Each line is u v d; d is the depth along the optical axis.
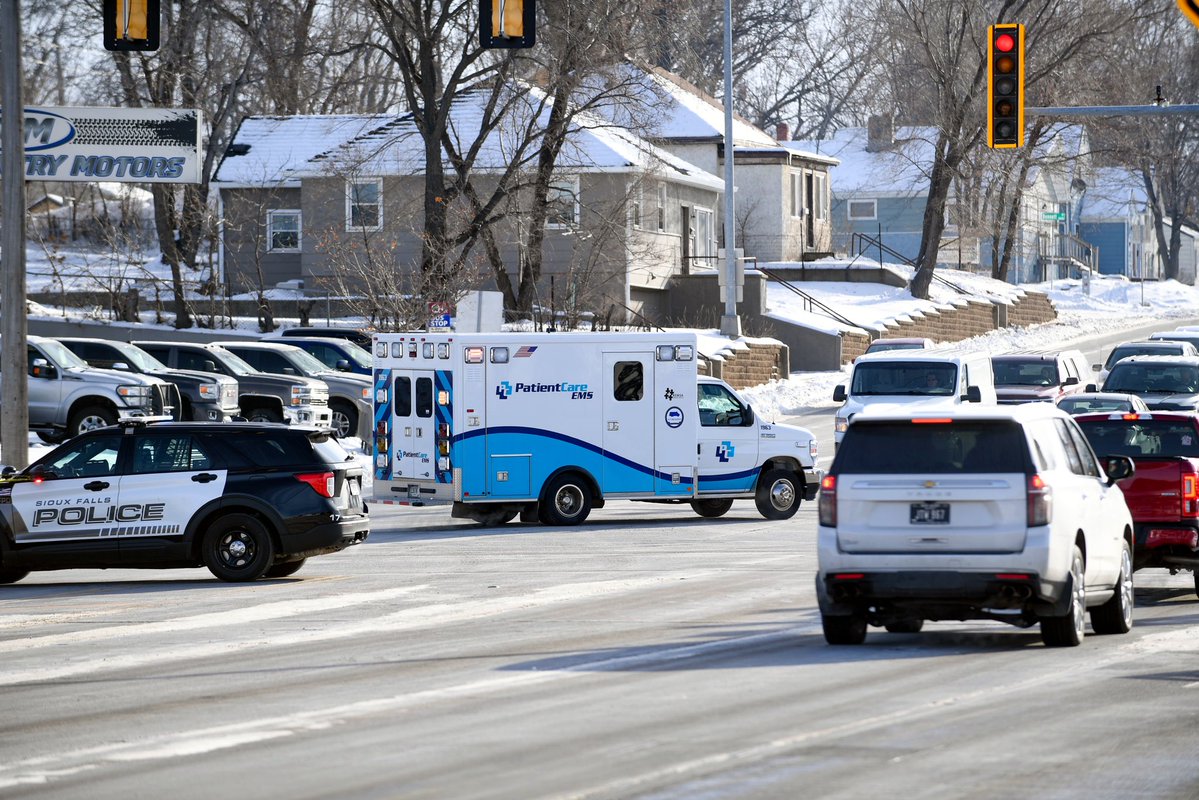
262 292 173.38
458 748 32.56
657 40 170.88
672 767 30.31
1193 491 57.94
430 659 45.22
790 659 44.50
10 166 90.62
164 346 124.31
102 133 140.88
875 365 103.94
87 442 67.50
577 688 39.81
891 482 44.69
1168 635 50.03
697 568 68.44
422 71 162.25
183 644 49.31
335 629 52.22
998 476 44.22
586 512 89.25
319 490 67.00
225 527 66.50
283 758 31.94
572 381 88.56
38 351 111.50
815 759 30.98
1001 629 51.97
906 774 29.64
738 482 90.69
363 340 148.25
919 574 44.31
